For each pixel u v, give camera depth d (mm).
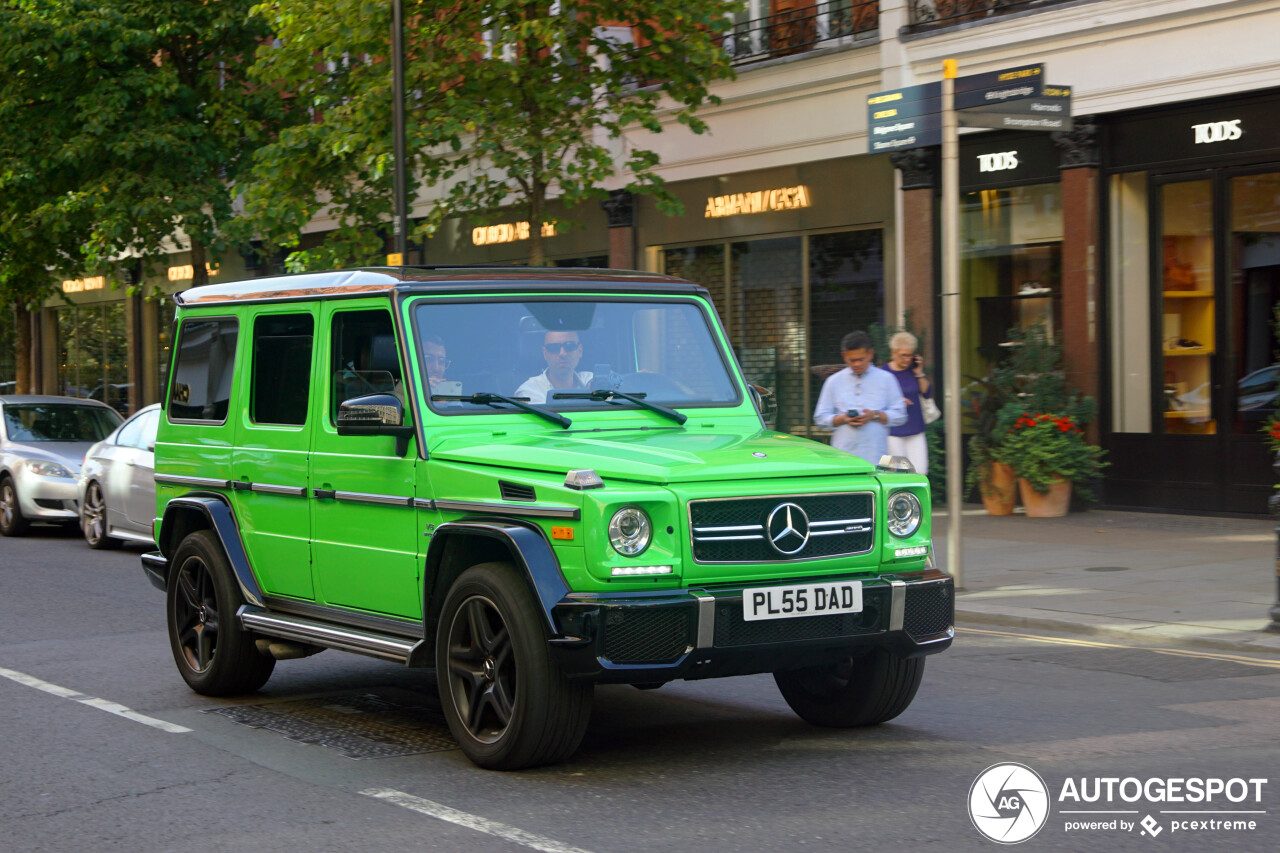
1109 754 6387
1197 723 7012
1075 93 16562
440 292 6953
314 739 7031
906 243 18578
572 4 16578
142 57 22891
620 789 5914
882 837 5168
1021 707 7477
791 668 6172
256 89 23219
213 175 23375
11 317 39000
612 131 17656
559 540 5863
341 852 5125
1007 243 17734
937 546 14102
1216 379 15727
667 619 5730
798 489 6117
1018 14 17016
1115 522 15695
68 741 7070
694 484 5945
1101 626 9719
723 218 21406
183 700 8109
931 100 14953
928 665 8789
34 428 19188
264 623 7570
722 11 17219
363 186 19047
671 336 7492
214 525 7957
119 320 37719
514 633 5930
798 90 19891
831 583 6043
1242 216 15477
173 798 5957
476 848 5121
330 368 7289
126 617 11336
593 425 6934
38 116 22797
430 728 7266
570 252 24031
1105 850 5012
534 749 6004
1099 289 16641
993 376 17219
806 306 20312
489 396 6820
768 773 6156
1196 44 15492
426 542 6512
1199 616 9898
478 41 17500
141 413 16531
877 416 11109
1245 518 15492
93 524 16797
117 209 21938
